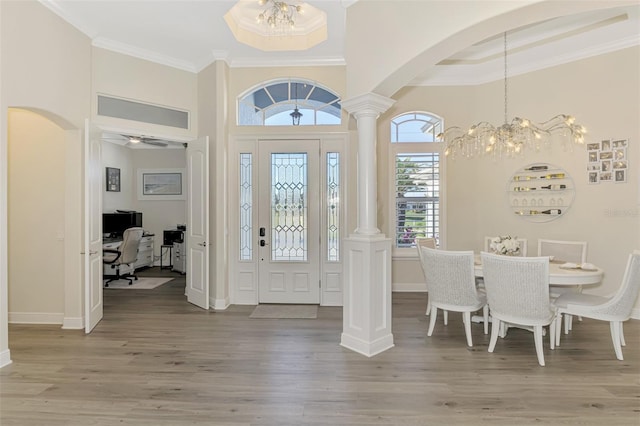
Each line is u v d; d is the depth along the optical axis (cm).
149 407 231
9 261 394
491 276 306
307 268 480
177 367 287
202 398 241
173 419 218
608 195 421
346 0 317
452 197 535
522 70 483
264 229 480
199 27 388
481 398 241
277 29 436
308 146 478
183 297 515
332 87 473
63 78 359
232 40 418
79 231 381
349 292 327
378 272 316
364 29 309
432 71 516
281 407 231
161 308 457
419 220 541
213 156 461
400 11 282
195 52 448
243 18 416
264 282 482
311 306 469
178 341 343
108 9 353
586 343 337
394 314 428
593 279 308
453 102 531
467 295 330
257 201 480
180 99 471
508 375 273
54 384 260
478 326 387
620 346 304
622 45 406
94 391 250
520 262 286
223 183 459
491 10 238
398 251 541
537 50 456
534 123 474
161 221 790
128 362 296
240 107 486
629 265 291
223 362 296
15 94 308
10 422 214
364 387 255
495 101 510
